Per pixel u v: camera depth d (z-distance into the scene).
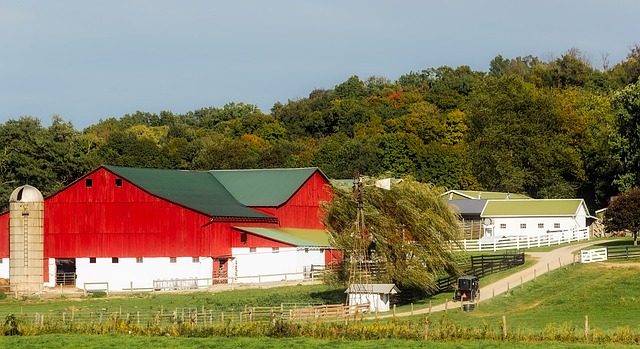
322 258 181.38
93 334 106.12
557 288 143.88
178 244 174.88
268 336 102.88
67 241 178.38
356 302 135.38
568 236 199.12
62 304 146.38
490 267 158.75
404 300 142.12
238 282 174.25
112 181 178.38
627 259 160.25
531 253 179.62
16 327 107.31
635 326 113.19
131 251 176.25
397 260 141.50
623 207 181.12
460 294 138.88
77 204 178.75
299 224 196.00
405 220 143.00
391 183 149.75
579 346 95.31
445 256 144.50
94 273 177.12
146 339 101.75
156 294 159.50
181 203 175.75
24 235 171.75
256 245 175.88
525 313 128.62
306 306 136.00
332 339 100.69
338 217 144.88
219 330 104.62
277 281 172.25
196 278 166.75
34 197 173.12
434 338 100.25
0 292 163.00
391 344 96.56
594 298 136.50
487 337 100.31
